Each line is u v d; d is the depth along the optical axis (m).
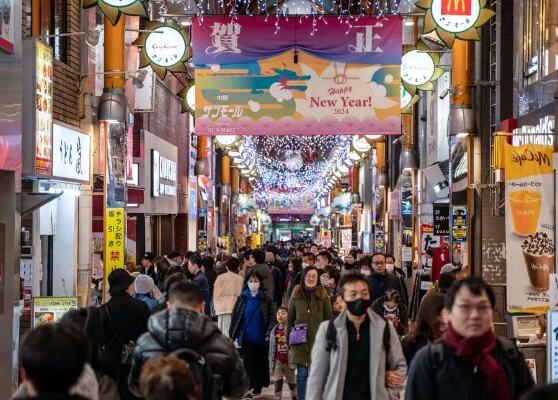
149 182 29.27
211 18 20.30
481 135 19.97
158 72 19.09
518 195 13.59
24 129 14.35
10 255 12.37
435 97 29.22
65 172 17.27
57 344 4.53
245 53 20.27
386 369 7.74
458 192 21.23
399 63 20.27
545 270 13.55
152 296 13.57
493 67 20.20
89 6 15.91
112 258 18.36
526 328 11.03
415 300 21.77
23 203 13.21
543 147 13.61
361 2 34.12
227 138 35.50
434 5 16.61
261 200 97.44
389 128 20.22
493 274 20.02
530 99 16.45
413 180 30.48
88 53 20.11
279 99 20.25
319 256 21.16
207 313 17.84
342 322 7.65
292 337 12.55
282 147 81.69
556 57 15.03
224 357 6.74
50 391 4.53
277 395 14.19
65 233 19.34
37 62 14.45
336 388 7.58
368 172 48.22
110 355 9.19
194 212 42.09
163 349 6.69
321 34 20.25
